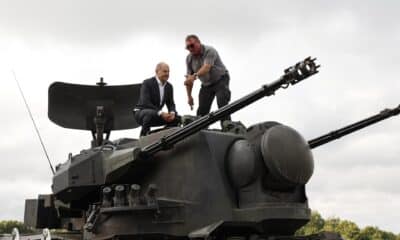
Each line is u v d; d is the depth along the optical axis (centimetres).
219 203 908
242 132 990
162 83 1129
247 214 893
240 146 923
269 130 928
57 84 1325
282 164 905
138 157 951
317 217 5353
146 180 991
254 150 920
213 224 886
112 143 1102
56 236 1080
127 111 1385
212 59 1108
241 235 959
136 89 1366
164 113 1065
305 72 812
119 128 1406
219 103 1124
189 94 1118
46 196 1271
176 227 912
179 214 917
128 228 926
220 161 934
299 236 929
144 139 1011
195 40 1112
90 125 1376
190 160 942
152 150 946
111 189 964
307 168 941
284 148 917
